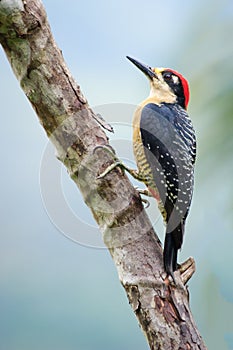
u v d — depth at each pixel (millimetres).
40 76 7301
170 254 7480
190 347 7082
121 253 7430
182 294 7352
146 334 7277
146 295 7250
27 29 7172
